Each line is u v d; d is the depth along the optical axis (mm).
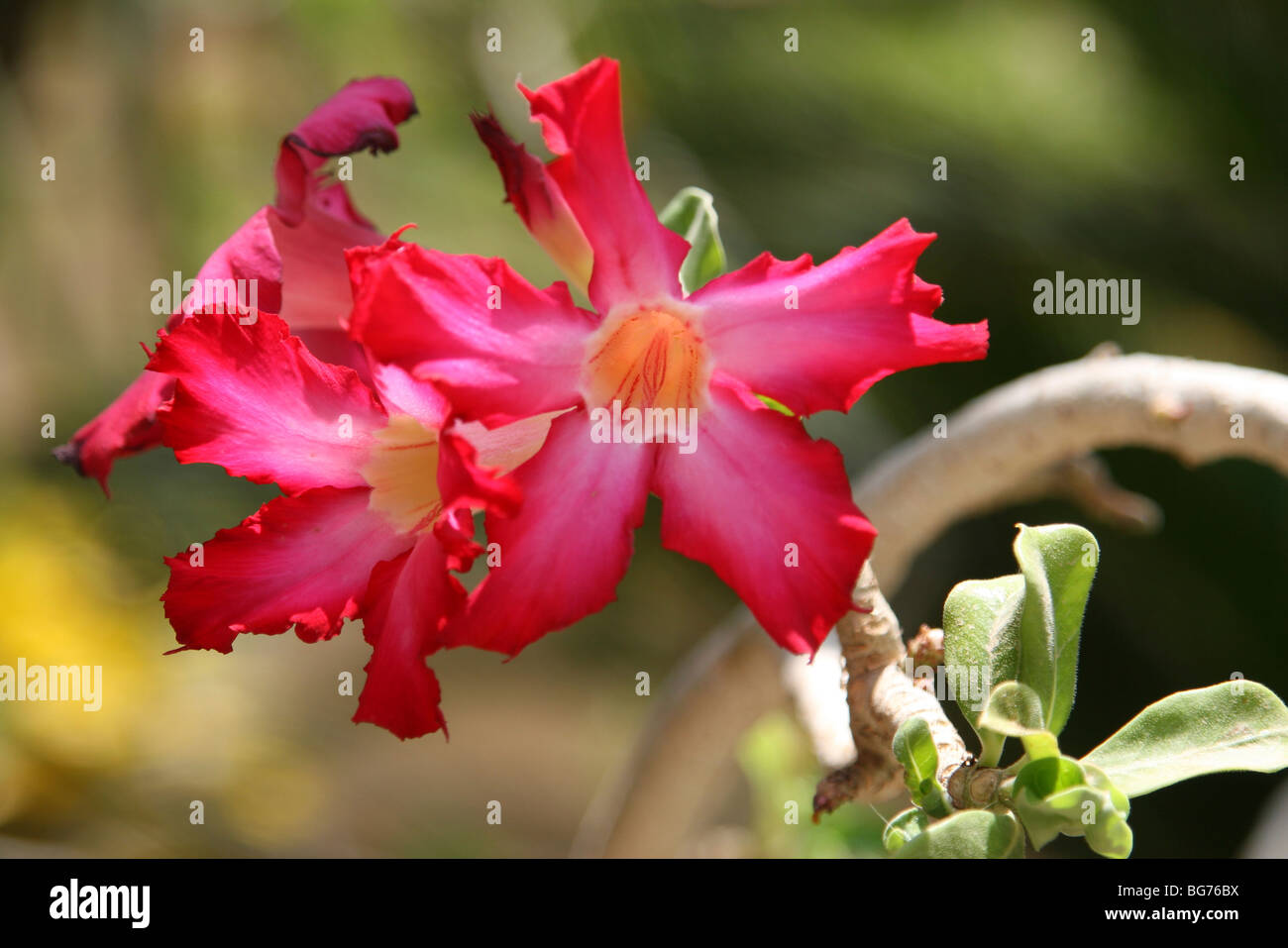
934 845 265
